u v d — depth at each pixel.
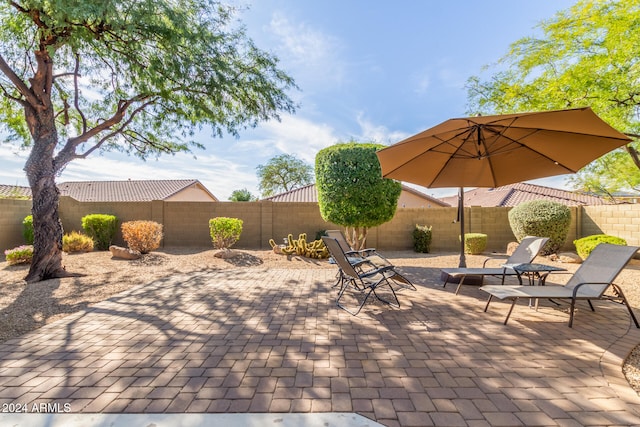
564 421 2.13
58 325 4.00
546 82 7.43
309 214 12.07
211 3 7.19
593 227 10.88
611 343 3.38
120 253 9.14
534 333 3.68
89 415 2.21
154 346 3.36
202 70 7.27
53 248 6.73
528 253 5.90
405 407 2.30
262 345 3.39
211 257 9.47
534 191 21.31
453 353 3.17
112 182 27.06
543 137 4.38
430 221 11.83
